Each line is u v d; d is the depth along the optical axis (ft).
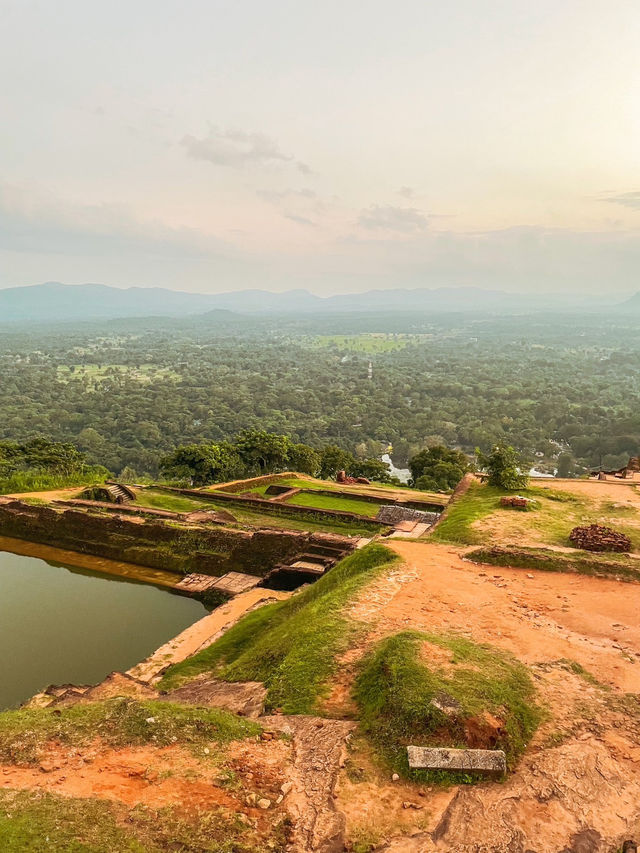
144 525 88.58
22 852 17.88
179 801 21.94
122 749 25.32
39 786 22.04
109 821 20.22
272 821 21.48
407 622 39.58
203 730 27.35
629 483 93.76
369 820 21.61
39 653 58.08
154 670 47.85
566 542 59.98
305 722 28.81
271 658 38.55
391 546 57.72
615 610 42.86
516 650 35.50
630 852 20.21
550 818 21.83
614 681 31.94
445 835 20.92
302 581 69.15
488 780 23.62
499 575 50.49
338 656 35.14
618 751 25.67
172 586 77.10
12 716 28.04
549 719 27.84
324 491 119.24
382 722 27.32
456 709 26.43
